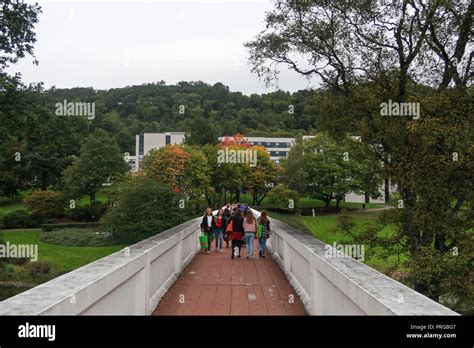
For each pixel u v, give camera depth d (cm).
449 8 1423
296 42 1603
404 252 1551
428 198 1382
